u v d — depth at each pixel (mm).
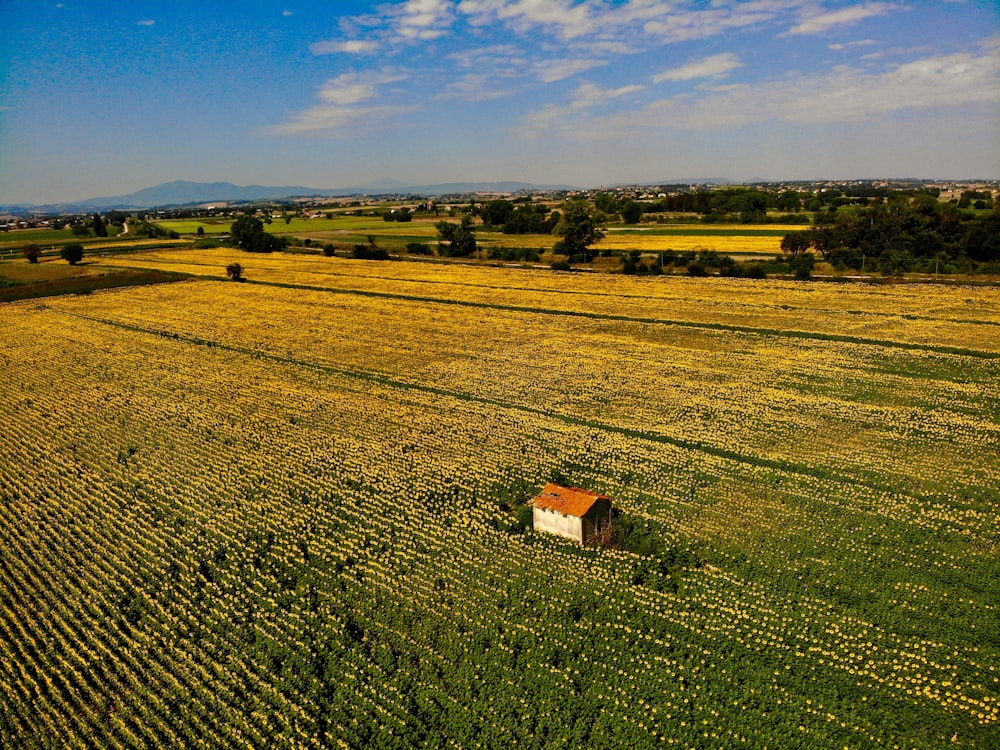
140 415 51094
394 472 40031
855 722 21531
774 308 76875
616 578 29203
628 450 41406
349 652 25594
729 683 23344
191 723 22750
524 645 25562
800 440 41875
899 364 55562
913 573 28594
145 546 33438
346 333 73938
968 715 21578
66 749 21844
